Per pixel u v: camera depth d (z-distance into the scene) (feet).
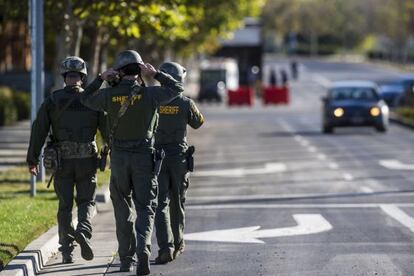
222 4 377.09
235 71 647.15
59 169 97.19
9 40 392.27
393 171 205.05
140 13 190.90
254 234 121.19
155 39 345.72
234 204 152.97
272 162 228.43
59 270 97.76
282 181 187.21
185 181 102.68
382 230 123.65
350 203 152.97
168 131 101.09
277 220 134.00
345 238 117.39
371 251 107.96
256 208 147.84
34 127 97.81
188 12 254.68
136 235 93.35
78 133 97.14
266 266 99.40
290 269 97.66
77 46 198.49
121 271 96.02
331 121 327.47
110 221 132.57
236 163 226.99
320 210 144.87
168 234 100.17
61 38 191.72
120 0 187.01
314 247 110.93
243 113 488.85
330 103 331.36
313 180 188.34
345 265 99.55
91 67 242.99
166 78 93.04
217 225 129.49
